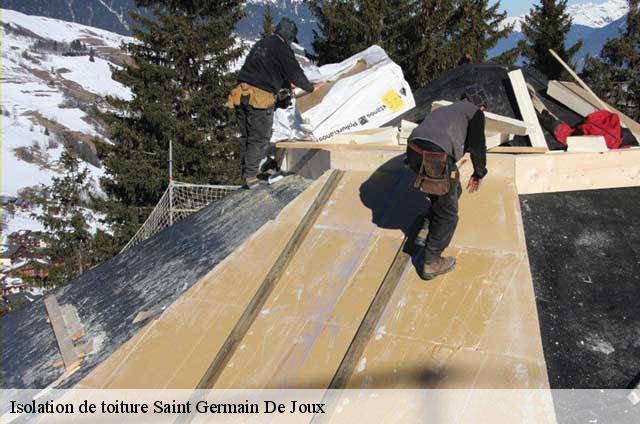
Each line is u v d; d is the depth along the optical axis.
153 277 5.49
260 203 6.20
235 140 22.42
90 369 4.37
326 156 6.19
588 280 4.38
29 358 4.92
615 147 6.10
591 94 7.37
